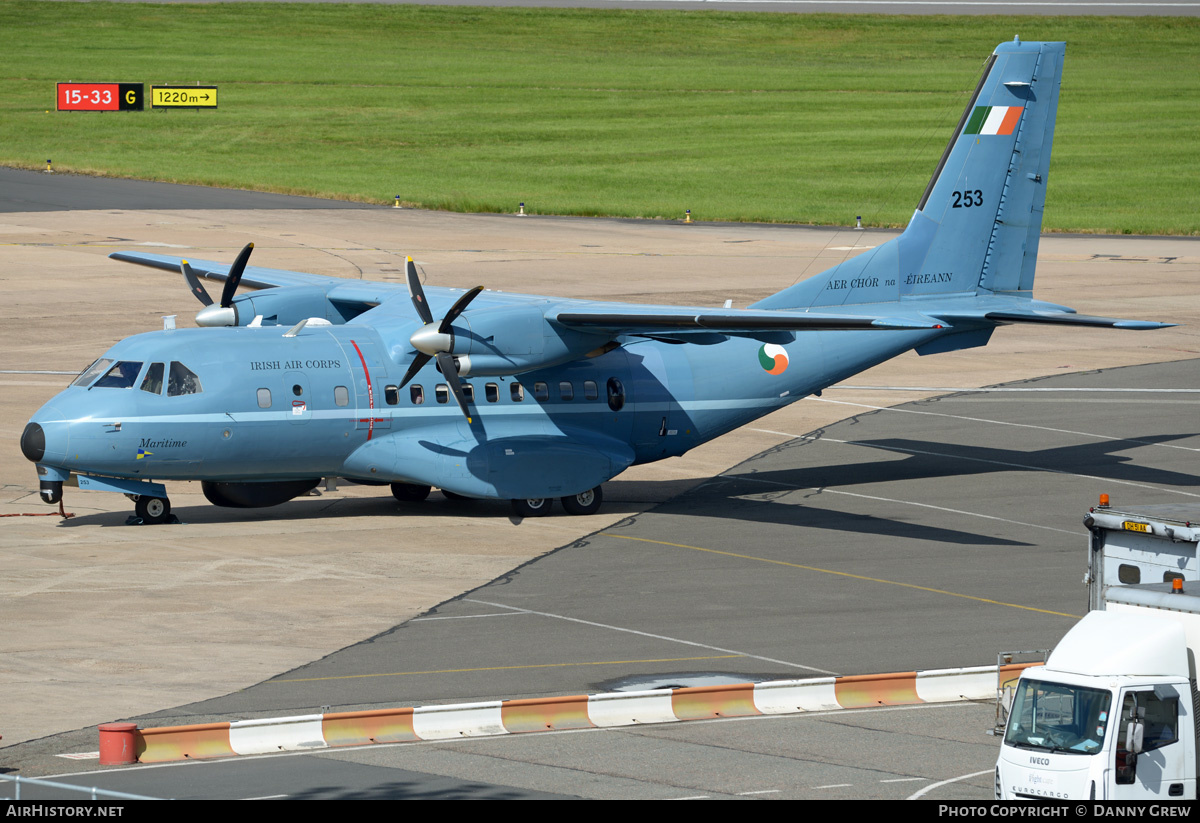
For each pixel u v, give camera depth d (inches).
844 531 3105.3
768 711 2039.9
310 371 3038.9
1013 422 4276.6
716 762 1798.7
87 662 2156.7
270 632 2332.7
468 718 1927.9
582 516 3248.0
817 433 4143.7
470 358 2957.7
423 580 2669.8
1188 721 1550.2
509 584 2662.4
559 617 2458.2
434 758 1806.1
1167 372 5039.4
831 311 3452.3
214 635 2306.8
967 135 3535.9
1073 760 1512.1
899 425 4239.7
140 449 2891.2
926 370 5103.3
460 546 2935.5
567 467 3201.3
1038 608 2556.6
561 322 3004.4
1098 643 1599.4
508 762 1791.3
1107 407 4475.9
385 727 1891.0
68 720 1914.4
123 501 3265.3
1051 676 1579.7
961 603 2581.2
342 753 1824.6
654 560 2856.8
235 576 2655.0
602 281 6373.0
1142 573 1931.6
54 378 4387.3
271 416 2982.3
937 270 3555.6
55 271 6274.6
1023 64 3545.8
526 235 7849.4
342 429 3053.6
